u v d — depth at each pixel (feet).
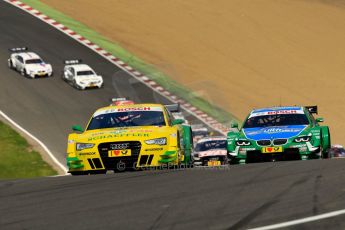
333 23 637.71
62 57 556.10
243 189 107.86
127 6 641.40
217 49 568.00
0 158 338.75
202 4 648.38
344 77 536.83
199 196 103.60
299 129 202.08
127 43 576.61
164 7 639.35
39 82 516.73
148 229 83.35
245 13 636.89
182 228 82.99
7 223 91.04
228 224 83.66
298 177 117.50
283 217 85.61
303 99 492.54
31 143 376.07
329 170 124.67
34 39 586.45
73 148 160.15
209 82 501.97
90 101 483.10
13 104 470.39
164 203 99.50
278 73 533.55
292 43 589.32
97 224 87.56
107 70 529.45
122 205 99.71
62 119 445.78
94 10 635.25
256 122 210.79
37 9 637.71
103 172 158.30
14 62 538.88
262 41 587.27
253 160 202.08
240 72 529.86
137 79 497.46
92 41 580.71
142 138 157.17
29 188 123.65
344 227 78.95
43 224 89.10
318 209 89.04
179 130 168.55
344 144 420.36
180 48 566.77
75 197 109.19
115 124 166.91
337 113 472.85
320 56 570.05
